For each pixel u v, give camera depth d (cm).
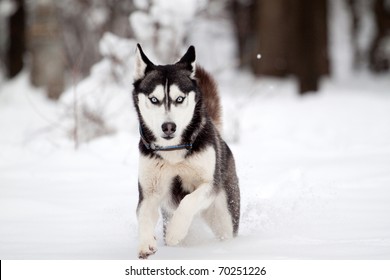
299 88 2572
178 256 582
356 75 4084
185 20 1472
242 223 757
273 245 614
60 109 1515
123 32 1748
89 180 1019
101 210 816
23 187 978
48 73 2211
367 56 4378
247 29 3922
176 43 1458
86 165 1132
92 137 1312
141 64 674
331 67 3447
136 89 678
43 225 744
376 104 2195
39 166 1135
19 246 645
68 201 874
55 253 610
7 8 2983
